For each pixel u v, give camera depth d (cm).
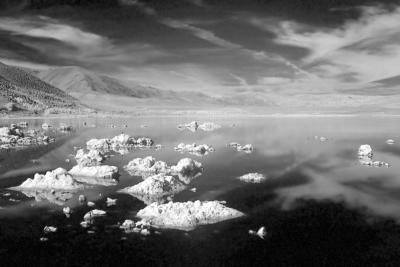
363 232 3222
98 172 5062
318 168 5597
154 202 3909
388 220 3481
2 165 5800
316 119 17062
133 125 13238
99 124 13712
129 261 2739
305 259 2770
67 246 2977
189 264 2692
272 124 13650
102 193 4297
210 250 2888
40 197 4159
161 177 4544
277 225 3353
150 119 17450
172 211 3525
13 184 4688
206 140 8750
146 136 9544
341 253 2856
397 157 6500
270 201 4009
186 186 4609
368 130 11000
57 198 4125
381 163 5869
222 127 12312
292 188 4516
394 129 11250
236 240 3053
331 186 4612
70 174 5097
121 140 7944
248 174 5091
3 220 3497
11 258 2811
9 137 8425
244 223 3394
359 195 4234
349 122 14525
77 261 2753
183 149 7312
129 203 3931
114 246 2964
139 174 5203
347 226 3344
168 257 2788
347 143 8175
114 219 3488
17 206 3872
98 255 2830
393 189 4462
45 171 5359
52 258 2803
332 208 3800
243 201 4012
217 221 3434
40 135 9775
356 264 2702
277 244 2991
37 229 3294
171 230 3241
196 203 3647
